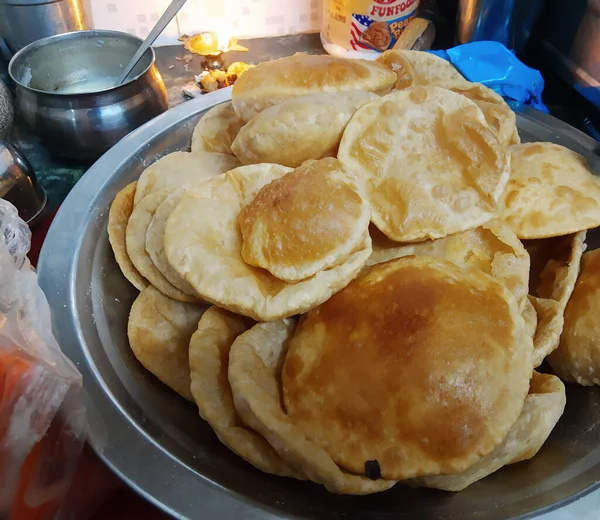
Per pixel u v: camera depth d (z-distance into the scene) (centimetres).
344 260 28
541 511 23
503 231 33
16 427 20
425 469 24
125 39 52
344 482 24
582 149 40
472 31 55
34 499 22
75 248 33
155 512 29
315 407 26
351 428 25
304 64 37
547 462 27
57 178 48
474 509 24
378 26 58
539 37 56
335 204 28
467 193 32
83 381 27
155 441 25
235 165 38
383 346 26
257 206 29
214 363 28
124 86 44
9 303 25
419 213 31
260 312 27
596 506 23
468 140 33
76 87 55
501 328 27
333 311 29
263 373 28
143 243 34
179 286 31
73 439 23
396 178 32
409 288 28
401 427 25
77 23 58
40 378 21
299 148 33
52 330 28
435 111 34
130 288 35
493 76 47
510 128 38
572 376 31
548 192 34
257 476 26
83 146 46
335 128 33
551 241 36
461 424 24
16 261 28
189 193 31
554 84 55
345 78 36
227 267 28
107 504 29
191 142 42
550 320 30
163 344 31
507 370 26
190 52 63
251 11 66
